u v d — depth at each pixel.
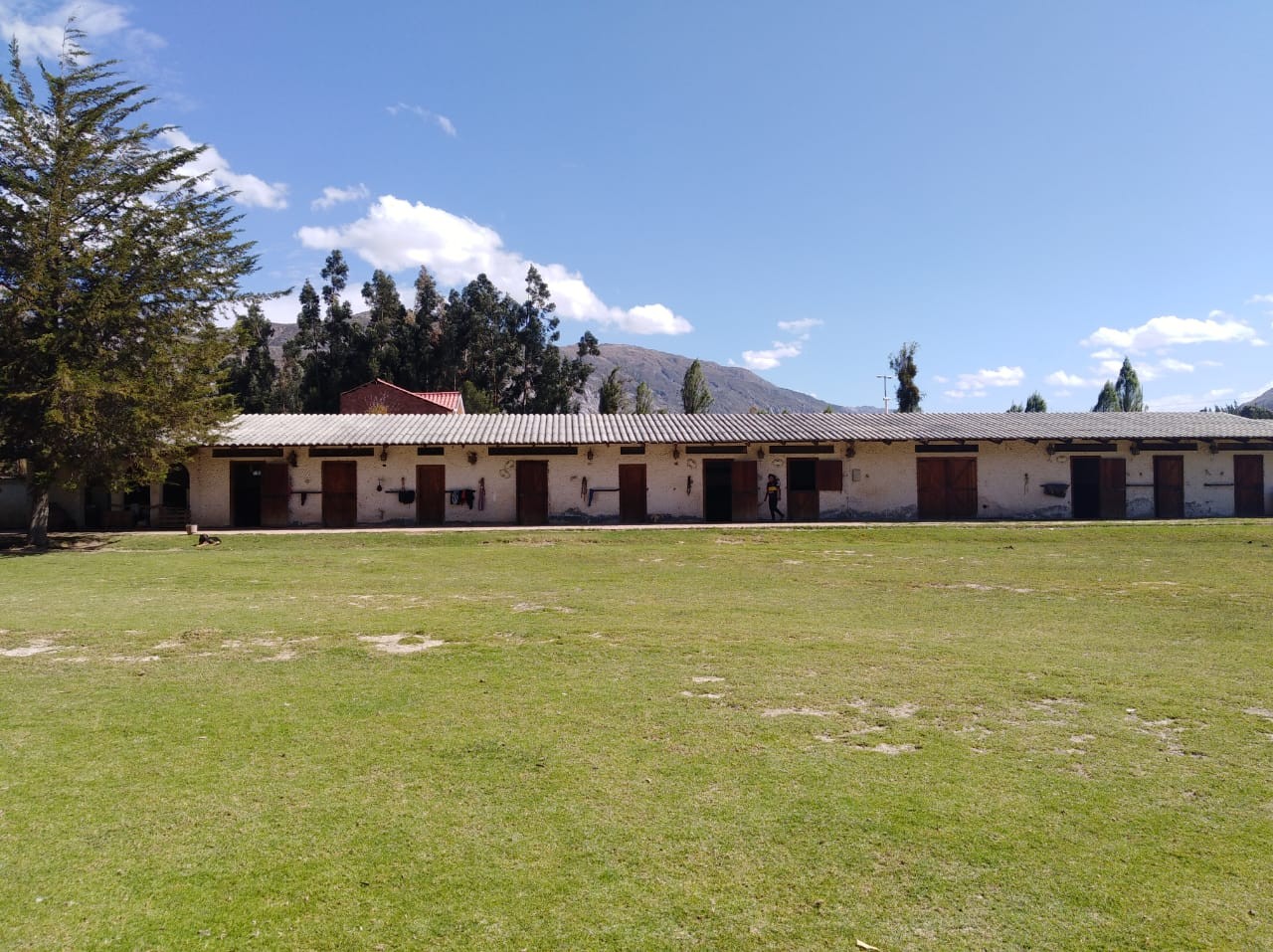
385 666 7.69
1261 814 4.39
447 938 3.30
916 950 3.22
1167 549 18.20
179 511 25.80
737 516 26.31
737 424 27.48
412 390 55.34
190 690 6.84
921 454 26.73
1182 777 4.89
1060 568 15.31
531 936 3.31
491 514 25.91
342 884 3.72
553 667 7.58
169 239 21.44
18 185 19.56
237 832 4.22
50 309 19.69
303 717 6.09
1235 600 11.47
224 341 22.59
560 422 27.70
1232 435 26.44
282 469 25.36
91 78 20.91
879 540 20.78
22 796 4.68
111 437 20.23
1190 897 3.57
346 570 15.47
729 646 8.49
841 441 25.47
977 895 3.60
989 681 7.00
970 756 5.24
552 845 4.07
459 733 5.71
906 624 9.85
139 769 5.09
